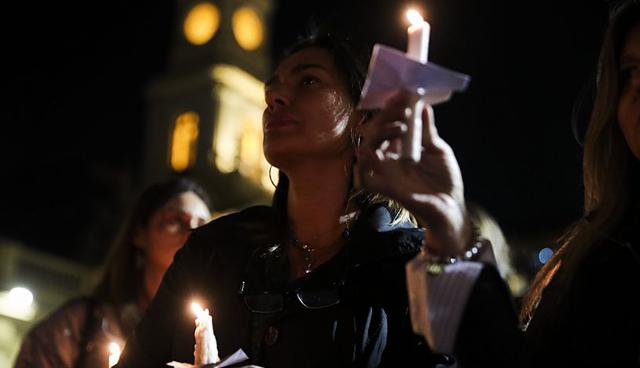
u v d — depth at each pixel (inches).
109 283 176.6
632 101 92.1
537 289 101.2
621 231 91.6
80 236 847.7
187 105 1010.7
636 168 95.0
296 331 98.2
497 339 81.1
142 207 180.4
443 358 93.3
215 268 106.6
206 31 1048.8
